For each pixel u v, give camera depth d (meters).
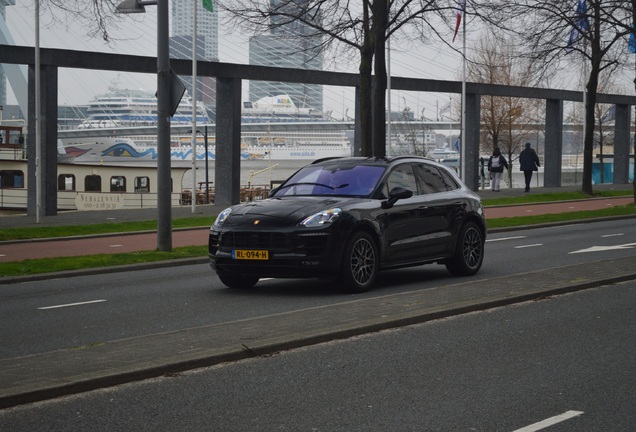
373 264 12.29
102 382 6.83
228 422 5.92
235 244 11.84
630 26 31.89
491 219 26.48
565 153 127.19
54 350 8.45
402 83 40.69
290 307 10.95
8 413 6.12
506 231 24.48
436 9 24.39
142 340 8.38
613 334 9.01
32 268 15.30
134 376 7.02
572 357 7.95
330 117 126.88
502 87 43.84
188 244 20.81
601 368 7.53
